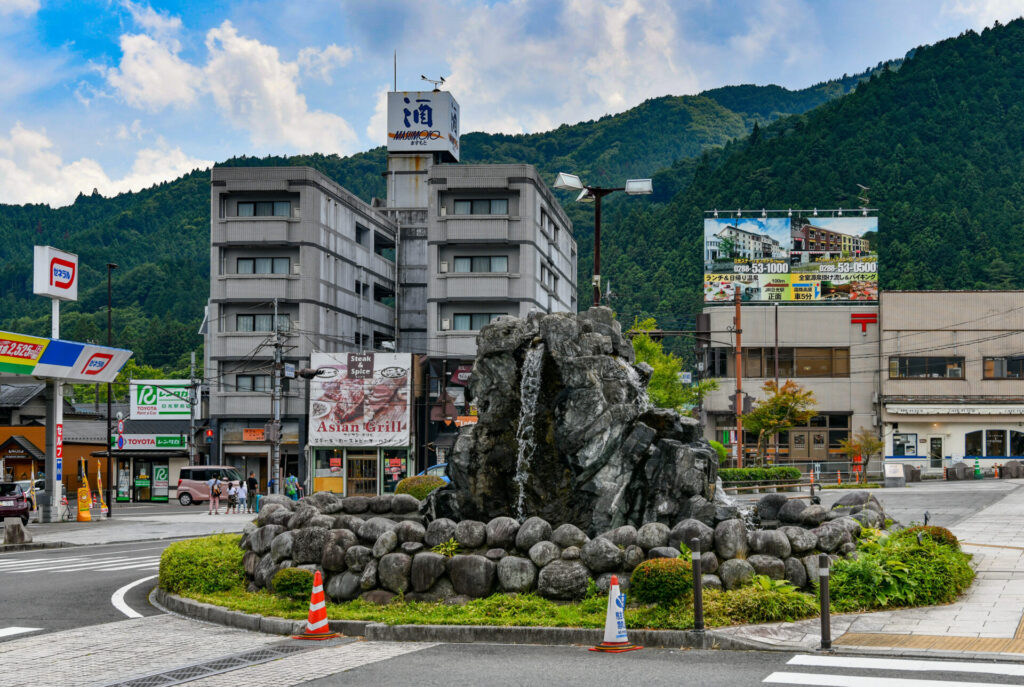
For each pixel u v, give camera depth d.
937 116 148.50
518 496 15.98
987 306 61.28
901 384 61.44
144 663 10.55
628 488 15.48
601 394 15.39
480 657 10.31
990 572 14.77
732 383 63.50
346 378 55.81
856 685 8.59
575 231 180.75
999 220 125.38
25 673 10.16
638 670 9.41
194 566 15.40
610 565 12.35
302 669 9.92
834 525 13.20
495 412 16.45
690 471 15.16
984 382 60.88
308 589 13.44
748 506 16.80
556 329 15.85
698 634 10.58
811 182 130.12
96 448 61.69
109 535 30.50
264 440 58.03
